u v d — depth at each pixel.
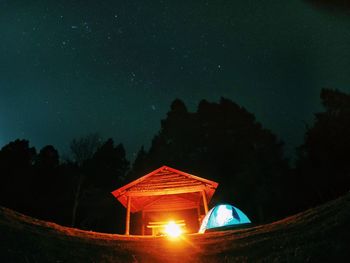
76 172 28.12
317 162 30.67
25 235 7.40
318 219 8.68
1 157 30.59
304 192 30.97
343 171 28.31
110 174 31.41
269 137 33.66
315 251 5.96
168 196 21.44
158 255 7.50
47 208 28.47
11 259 5.59
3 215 9.03
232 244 8.28
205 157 35.28
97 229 29.12
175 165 35.81
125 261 6.78
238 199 31.09
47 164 31.84
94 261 6.49
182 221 19.38
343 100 29.36
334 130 28.86
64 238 8.43
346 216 7.54
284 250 6.58
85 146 28.59
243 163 32.31
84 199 28.22
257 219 29.97
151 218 22.80
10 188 28.50
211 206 28.95
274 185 30.55
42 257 6.10
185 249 8.19
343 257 5.33
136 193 17.73
